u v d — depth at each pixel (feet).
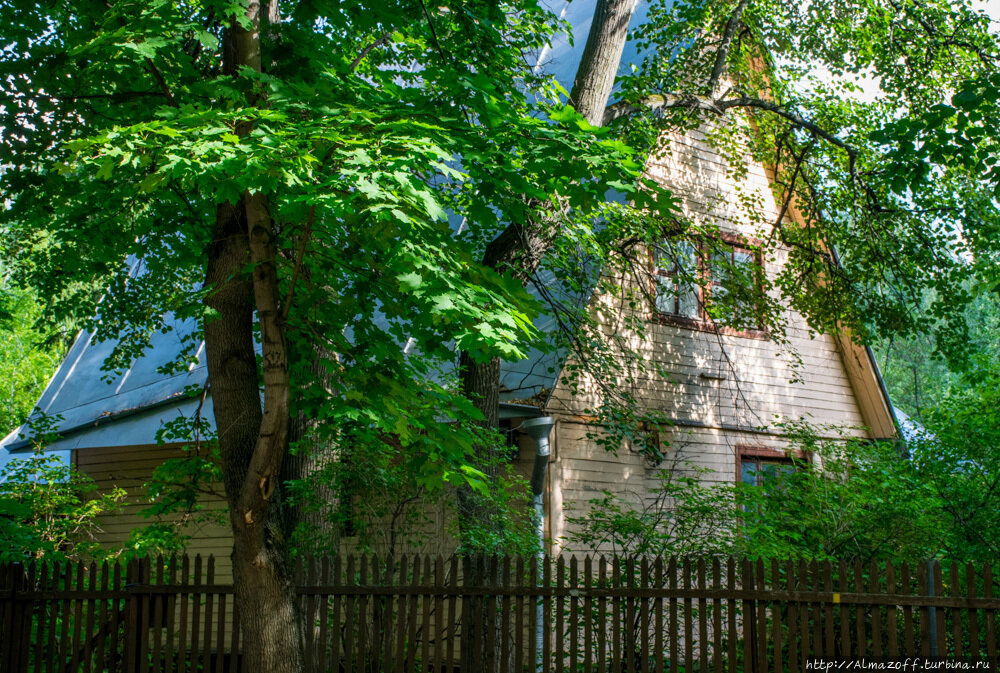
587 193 23.22
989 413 37.37
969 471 37.09
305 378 27.73
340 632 28.53
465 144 22.49
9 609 30.27
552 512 42.50
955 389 40.60
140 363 55.06
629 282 47.32
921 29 50.83
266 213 24.52
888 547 33.14
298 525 35.09
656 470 46.26
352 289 27.66
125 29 24.32
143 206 32.60
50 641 29.86
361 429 28.04
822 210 52.44
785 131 51.42
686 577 26.86
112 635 29.22
